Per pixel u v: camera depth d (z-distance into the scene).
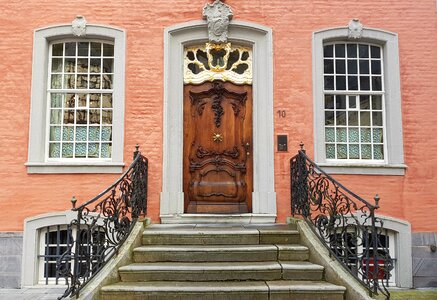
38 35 6.86
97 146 6.95
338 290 4.66
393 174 6.77
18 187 6.58
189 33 7.07
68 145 6.94
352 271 4.84
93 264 5.21
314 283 4.85
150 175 6.71
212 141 7.07
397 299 5.39
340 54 7.12
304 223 5.89
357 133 7.09
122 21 6.96
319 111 6.90
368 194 6.72
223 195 6.98
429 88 6.98
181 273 4.98
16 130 6.69
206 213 6.92
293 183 6.52
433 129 6.90
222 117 7.10
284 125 6.85
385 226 6.65
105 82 7.05
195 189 6.97
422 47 7.05
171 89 6.96
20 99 6.75
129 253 5.24
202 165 7.02
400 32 7.07
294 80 6.93
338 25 7.04
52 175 6.62
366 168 6.75
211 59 7.11
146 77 6.88
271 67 6.93
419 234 6.68
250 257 5.33
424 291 6.02
